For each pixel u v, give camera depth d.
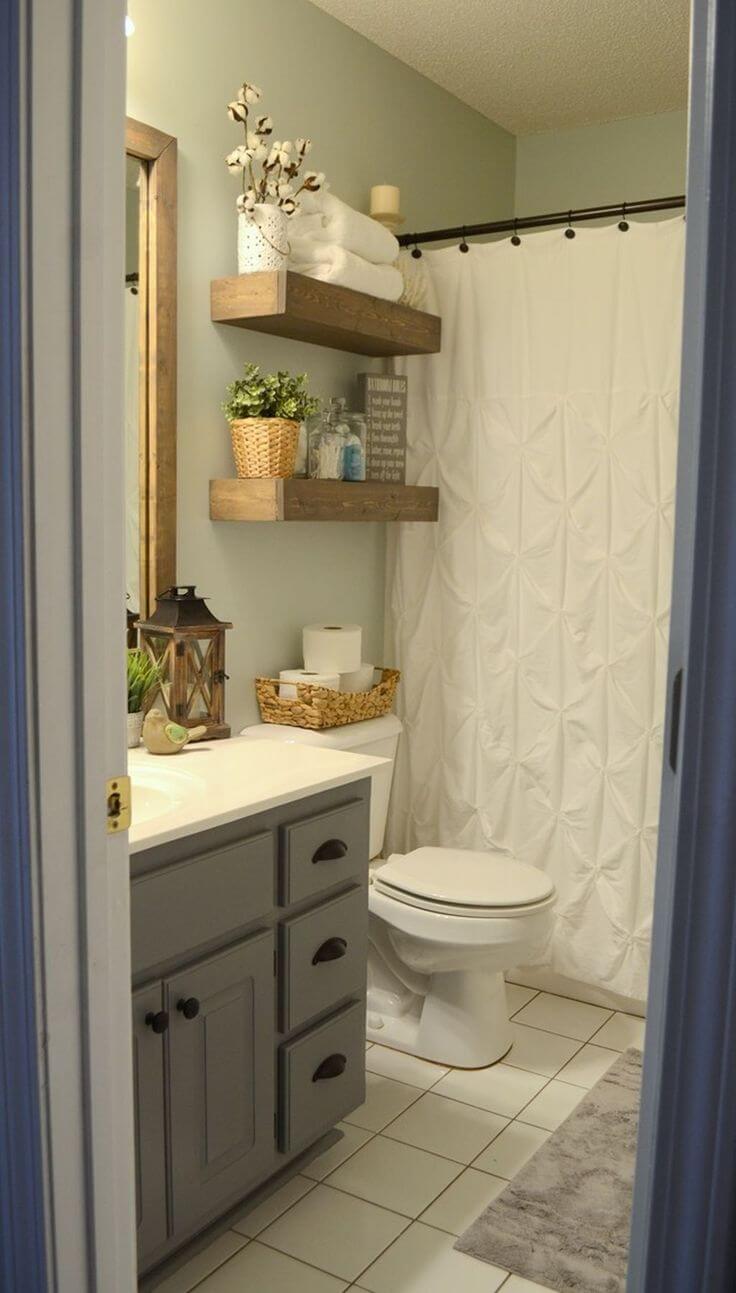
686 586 0.79
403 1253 1.98
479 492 3.00
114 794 1.29
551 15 2.82
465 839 3.12
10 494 1.15
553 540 2.90
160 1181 1.78
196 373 2.49
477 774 3.08
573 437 2.85
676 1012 0.80
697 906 0.78
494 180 3.67
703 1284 0.81
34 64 1.11
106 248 1.20
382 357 3.12
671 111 3.49
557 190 3.74
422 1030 2.71
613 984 2.93
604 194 3.65
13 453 1.15
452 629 3.08
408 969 2.79
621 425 2.79
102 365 1.21
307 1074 2.11
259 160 2.57
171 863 1.76
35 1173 1.25
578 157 3.68
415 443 3.10
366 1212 2.10
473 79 3.26
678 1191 0.81
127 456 2.40
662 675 2.80
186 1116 1.82
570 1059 2.71
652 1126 0.84
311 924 2.08
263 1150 2.02
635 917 2.89
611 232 2.77
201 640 2.47
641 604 2.80
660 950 0.84
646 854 2.86
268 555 2.76
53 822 1.22
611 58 3.09
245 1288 1.88
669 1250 0.82
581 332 2.82
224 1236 2.02
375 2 2.75
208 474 2.55
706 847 0.78
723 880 0.77
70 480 1.20
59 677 1.21
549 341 2.87
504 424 2.95
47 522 1.17
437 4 2.76
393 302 2.77
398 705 3.20
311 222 2.59
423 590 3.14
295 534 2.85
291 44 2.70
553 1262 1.95
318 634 2.74
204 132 2.46
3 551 1.17
